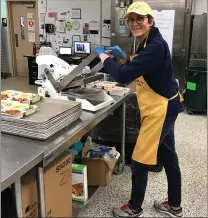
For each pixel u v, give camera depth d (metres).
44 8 7.18
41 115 1.59
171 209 2.08
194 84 4.49
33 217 1.44
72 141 1.61
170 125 1.84
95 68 2.24
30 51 7.85
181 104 1.90
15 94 1.98
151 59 1.63
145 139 1.84
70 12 6.92
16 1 7.48
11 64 8.04
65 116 1.68
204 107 4.56
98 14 6.67
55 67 2.16
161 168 2.73
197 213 2.14
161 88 1.77
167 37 5.11
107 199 2.31
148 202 2.27
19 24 7.71
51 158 1.42
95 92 2.25
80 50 6.75
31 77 6.83
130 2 5.28
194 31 5.09
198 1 5.27
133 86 2.76
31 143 1.48
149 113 1.81
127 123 2.79
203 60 5.15
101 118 2.00
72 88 2.20
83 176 2.01
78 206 2.01
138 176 1.93
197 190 2.44
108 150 2.48
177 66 5.21
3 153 1.34
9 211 1.43
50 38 7.32
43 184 1.43
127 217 2.01
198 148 3.30
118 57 2.03
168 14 4.99
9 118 1.53
